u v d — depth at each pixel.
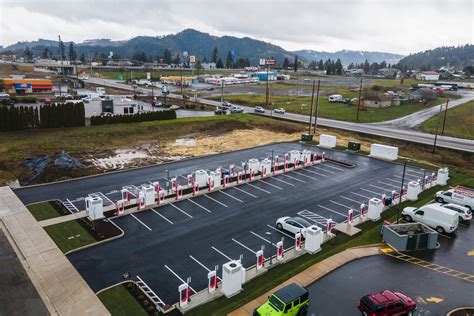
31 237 30.89
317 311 22.33
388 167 53.97
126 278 25.56
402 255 29.47
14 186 42.62
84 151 57.59
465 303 23.42
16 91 120.62
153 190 38.09
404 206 39.53
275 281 25.42
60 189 42.25
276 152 61.31
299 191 43.53
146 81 187.75
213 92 152.00
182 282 25.52
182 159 56.03
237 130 78.38
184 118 83.19
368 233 33.19
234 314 21.98
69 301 23.02
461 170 53.66
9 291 23.83
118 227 33.25
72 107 70.56
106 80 196.25
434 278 26.27
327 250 30.42
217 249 30.08
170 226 33.88
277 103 121.25
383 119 95.00
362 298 21.84
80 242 30.33
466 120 93.56
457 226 34.50
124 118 76.06
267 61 163.88
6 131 64.38
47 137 62.12
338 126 85.06
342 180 47.78
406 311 21.59
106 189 42.66
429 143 68.69
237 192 42.72
